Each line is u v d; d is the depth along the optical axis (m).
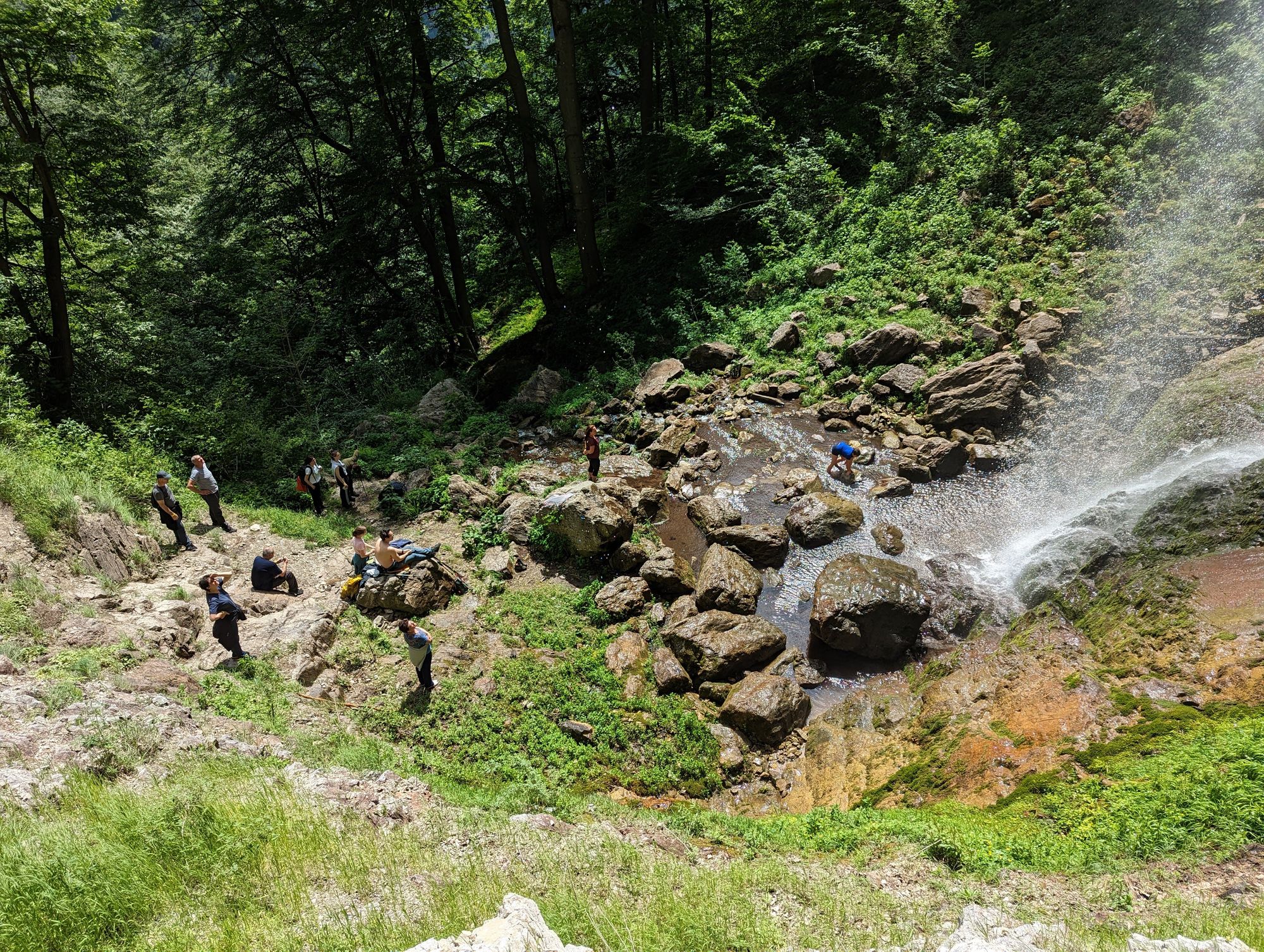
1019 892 6.68
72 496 12.81
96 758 7.53
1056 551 12.33
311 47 25.17
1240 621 9.02
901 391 17.88
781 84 29.16
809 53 28.00
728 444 18.31
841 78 27.86
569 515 15.16
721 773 10.88
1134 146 18.94
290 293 24.16
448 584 14.55
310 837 6.78
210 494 15.23
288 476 19.14
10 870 5.57
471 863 6.77
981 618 12.09
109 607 11.51
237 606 11.26
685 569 14.64
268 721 10.00
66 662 9.40
